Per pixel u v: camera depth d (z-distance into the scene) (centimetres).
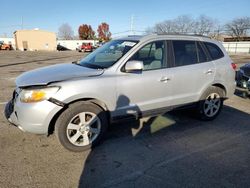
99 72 380
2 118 509
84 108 366
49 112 339
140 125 482
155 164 345
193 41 479
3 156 357
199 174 322
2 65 1641
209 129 473
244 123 509
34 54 3316
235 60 2234
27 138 417
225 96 530
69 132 366
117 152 378
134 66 374
